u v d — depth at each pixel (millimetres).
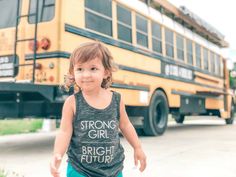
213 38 13820
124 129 2588
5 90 6312
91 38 7355
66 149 2459
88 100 2412
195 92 12062
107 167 2404
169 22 10617
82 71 2365
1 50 7180
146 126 9414
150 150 7078
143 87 9055
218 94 13547
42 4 6840
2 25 7254
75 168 2385
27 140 9328
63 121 2420
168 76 10336
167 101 10211
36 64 6699
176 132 11469
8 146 8023
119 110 2512
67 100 2443
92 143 2369
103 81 2547
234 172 5066
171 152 6828
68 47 6742
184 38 11516
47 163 5777
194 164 5621
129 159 6148
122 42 8367
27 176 4793
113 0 8125
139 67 8953
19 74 6859
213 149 7254
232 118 15961
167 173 4973
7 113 6977
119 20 8320
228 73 15375
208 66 13406
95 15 7520
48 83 6570
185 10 11281
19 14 7082
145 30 9359
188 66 11672
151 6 9758
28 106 6848
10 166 5496
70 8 6840
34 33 6852
